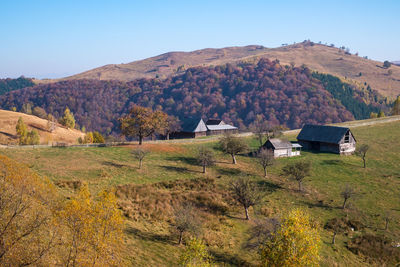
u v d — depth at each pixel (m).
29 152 63.25
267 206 54.19
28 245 20.83
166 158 73.06
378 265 41.47
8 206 21.50
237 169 69.94
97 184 51.03
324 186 63.91
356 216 53.22
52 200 31.73
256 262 37.62
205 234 42.59
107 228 25.05
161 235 40.34
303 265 29.45
